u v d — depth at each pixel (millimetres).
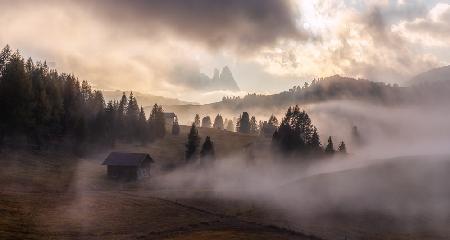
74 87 161375
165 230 62031
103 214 70125
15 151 112312
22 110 111562
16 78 112750
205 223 67750
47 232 55938
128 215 70812
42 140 125812
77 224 62281
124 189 102375
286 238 58781
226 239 55969
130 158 117438
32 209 67750
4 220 57906
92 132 141875
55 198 79312
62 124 136125
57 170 108812
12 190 82375
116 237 56750
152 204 80875
